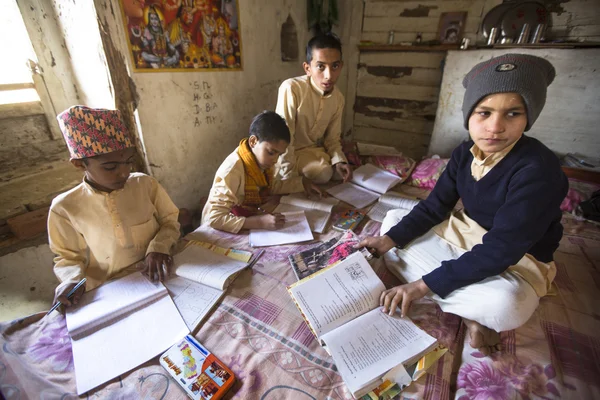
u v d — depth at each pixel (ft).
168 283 3.48
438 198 3.69
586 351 2.86
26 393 2.24
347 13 9.68
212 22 6.49
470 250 3.08
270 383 2.46
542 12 7.22
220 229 4.60
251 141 4.76
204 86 6.70
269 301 3.29
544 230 2.63
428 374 2.56
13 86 5.30
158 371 2.53
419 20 8.87
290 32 9.24
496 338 2.88
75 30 5.09
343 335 2.73
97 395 2.33
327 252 3.84
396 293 2.95
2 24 5.05
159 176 6.19
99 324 2.88
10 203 5.25
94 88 5.56
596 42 6.73
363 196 5.80
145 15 5.24
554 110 7.46
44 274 5.10
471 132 2.79
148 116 5.70
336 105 6.72
